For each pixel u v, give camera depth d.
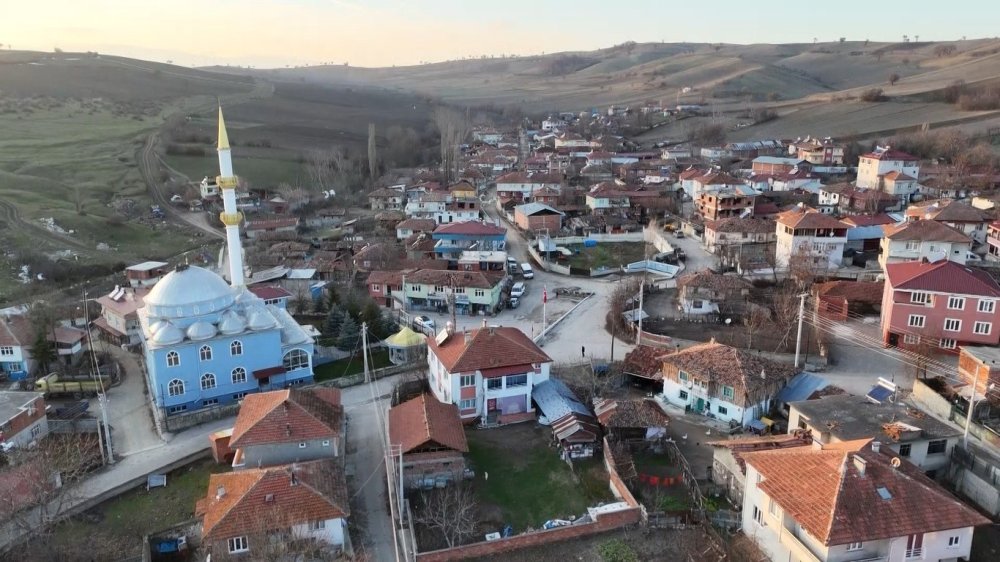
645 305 105.19
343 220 176.50
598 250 141.38
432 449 60.25
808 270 103.19
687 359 72.75
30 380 83.25
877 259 119.75
